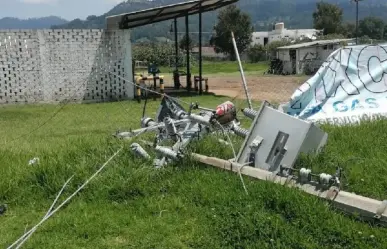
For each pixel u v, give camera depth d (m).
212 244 3.63
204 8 19.11
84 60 16.27
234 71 34.66
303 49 31.30
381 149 5.39
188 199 4.45
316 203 3.85
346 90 8.19
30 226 4.19
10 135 9.78
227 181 4.62
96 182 4.84
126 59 16.66
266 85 20.86
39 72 15.94
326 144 5.39
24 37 15.65
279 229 3.61
